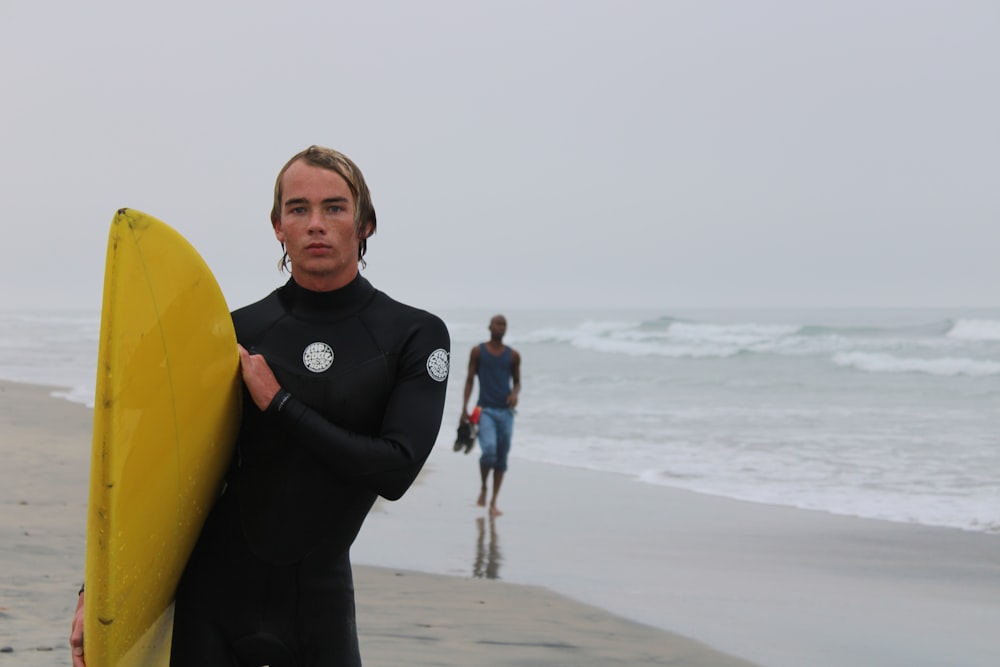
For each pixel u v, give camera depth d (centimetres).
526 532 1780
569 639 1097
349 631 516
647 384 5144
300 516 496
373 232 548
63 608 1018
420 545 1658
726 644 1101
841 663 1042
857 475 2350
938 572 1488
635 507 2033
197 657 489
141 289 421
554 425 3428
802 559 1580
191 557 503
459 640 1066
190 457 462
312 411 483
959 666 1037
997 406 3844
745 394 4559
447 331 533
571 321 17800
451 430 3341
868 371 5678
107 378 406
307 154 518
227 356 477
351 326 514
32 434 2720
